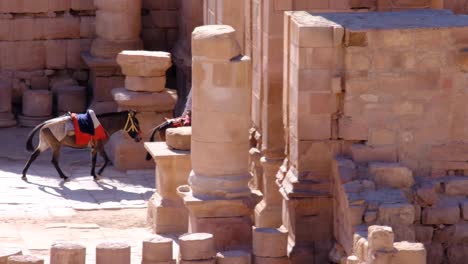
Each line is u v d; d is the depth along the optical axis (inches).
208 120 1870.1
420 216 1776.6
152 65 2674.7
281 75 2079.2
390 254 1544.0
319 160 1833.2
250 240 1891.0
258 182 2164.1
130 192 2496.3
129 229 2192.4
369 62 1796.3
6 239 2057.1
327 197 1841.8
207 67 1857.8
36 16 3102.9
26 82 3125.0
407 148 1819.6
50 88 3149.6
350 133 1814.7
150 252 1708.9
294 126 1851.6
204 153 1882.4
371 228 1562.5
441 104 1814.7
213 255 1724.9
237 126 1873.8
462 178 1820.9
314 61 1802.4
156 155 2132.1
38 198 2417.6
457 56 1802.4
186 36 2962.6
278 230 1775.3
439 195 1808.6
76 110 3093.0
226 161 1878.7
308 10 2070.6
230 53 1851.6
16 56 3105.3
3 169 2662.4
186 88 2965.1
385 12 1942.7
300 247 1854.1
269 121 2087.8
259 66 2150.6
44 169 2682.1
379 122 1812.3
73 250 1684.3
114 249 1691.7
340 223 1788.9
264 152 2103.8
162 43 3149.6
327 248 1856.5
